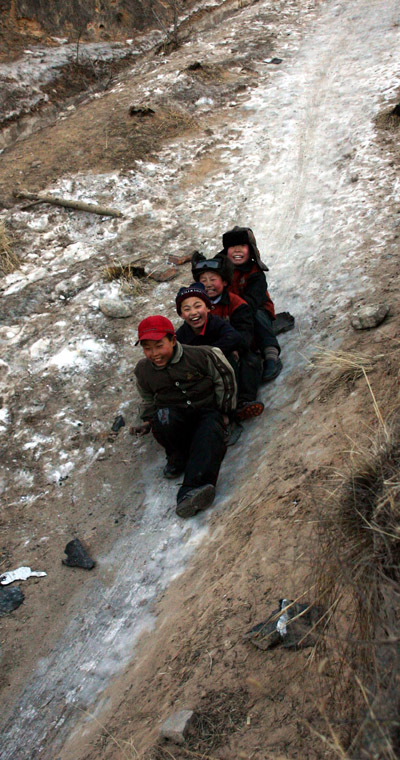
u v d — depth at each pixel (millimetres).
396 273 5496
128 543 3992
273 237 7188
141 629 3312
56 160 9148
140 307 6328
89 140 9633
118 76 12633
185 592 3311
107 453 4789
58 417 5082
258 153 9211
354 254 6172
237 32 14602
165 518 4078
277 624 2512
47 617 3621
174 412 4051
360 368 4168
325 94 10711
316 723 2031
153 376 4031
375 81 10641
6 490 4562
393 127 8758
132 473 4586
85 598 3684
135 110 10148
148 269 6918
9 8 12258
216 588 3072
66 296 6500
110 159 9102
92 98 11562
